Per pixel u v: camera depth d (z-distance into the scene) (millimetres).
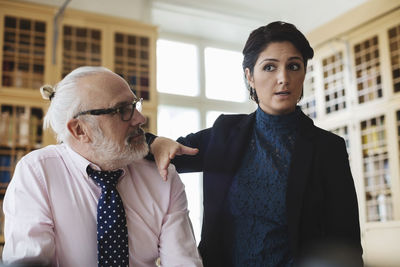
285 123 1340
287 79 1265
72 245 1224
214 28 5883
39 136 4027
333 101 4648
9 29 4031
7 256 1165
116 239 1208
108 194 1239
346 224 1275
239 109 6152
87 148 1255
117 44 4449
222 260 1352
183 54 5918
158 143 1349
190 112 5809
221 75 6125
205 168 1402
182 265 1270
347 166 1331
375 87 4246
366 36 4324
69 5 4836
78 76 1266
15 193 1232
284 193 1292
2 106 3969
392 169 4000
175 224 1328
